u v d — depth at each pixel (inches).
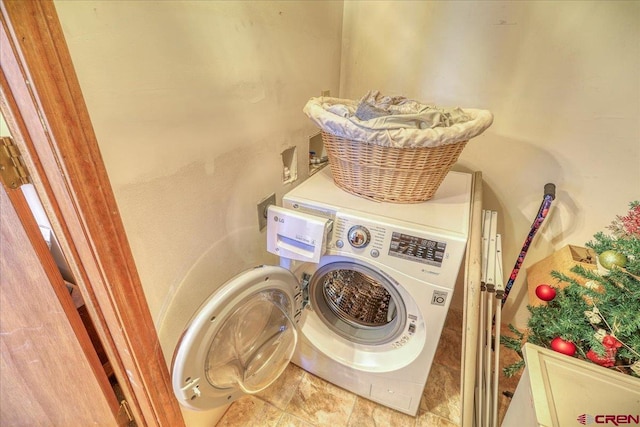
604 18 43.8
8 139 23.2
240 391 42.1
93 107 23.8
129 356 31.9
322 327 52.2
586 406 26.0
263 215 49.1
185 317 38.1
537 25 47.7
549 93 50.6
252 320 39.8
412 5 54.5
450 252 36.4
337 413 53.3
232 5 34.3
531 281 58.3
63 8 20.7
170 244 33.7
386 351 48.1
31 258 27.9
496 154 58.1
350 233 40.4
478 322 38.6
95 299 29.1
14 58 19.3
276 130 47.6
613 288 34.6
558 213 56.9
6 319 34.1
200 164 35.4
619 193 51.1
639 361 31.6
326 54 57.2
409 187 41.2
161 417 37.4
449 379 58.9
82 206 24.0
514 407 33.8
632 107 46.3
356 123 35.7
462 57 54.3
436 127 35.8
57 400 40.4
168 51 28.7
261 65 41.1
